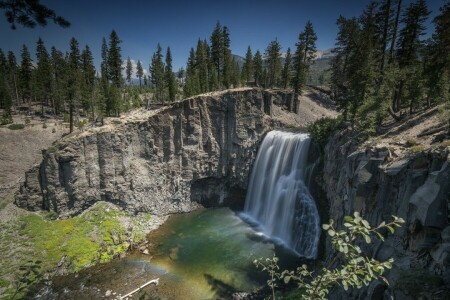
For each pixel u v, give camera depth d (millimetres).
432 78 30750
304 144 43500
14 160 56062
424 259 14336
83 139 43625
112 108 60156
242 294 30188
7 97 71188
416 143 21578
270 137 51562
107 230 41875
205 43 88188
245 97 52000
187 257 37438
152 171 49062
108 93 60812
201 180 54062
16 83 93062
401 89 35781
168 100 78625
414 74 33250
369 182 22250
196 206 54125
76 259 36250
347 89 42062
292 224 41812
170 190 51000
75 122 69688
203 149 52125
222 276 33438
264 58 91062
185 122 50094
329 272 6371
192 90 65750
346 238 5656
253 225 47844
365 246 20219
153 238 42688
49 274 33875
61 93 75500
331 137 38188
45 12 9055
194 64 90688
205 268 34969
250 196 53875
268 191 49438
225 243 41219
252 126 53062
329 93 90188
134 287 31688
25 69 85938
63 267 35000
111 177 45750
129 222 45219
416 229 15570
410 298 12531
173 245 40562
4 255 35562
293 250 39406
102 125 49156
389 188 19531
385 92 30062
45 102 94625
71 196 43375
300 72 68938
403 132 26141
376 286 15406
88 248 38219
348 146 30266
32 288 31578
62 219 42656
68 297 30344
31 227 39844
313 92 89875
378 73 32562
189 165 51219
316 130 41562
